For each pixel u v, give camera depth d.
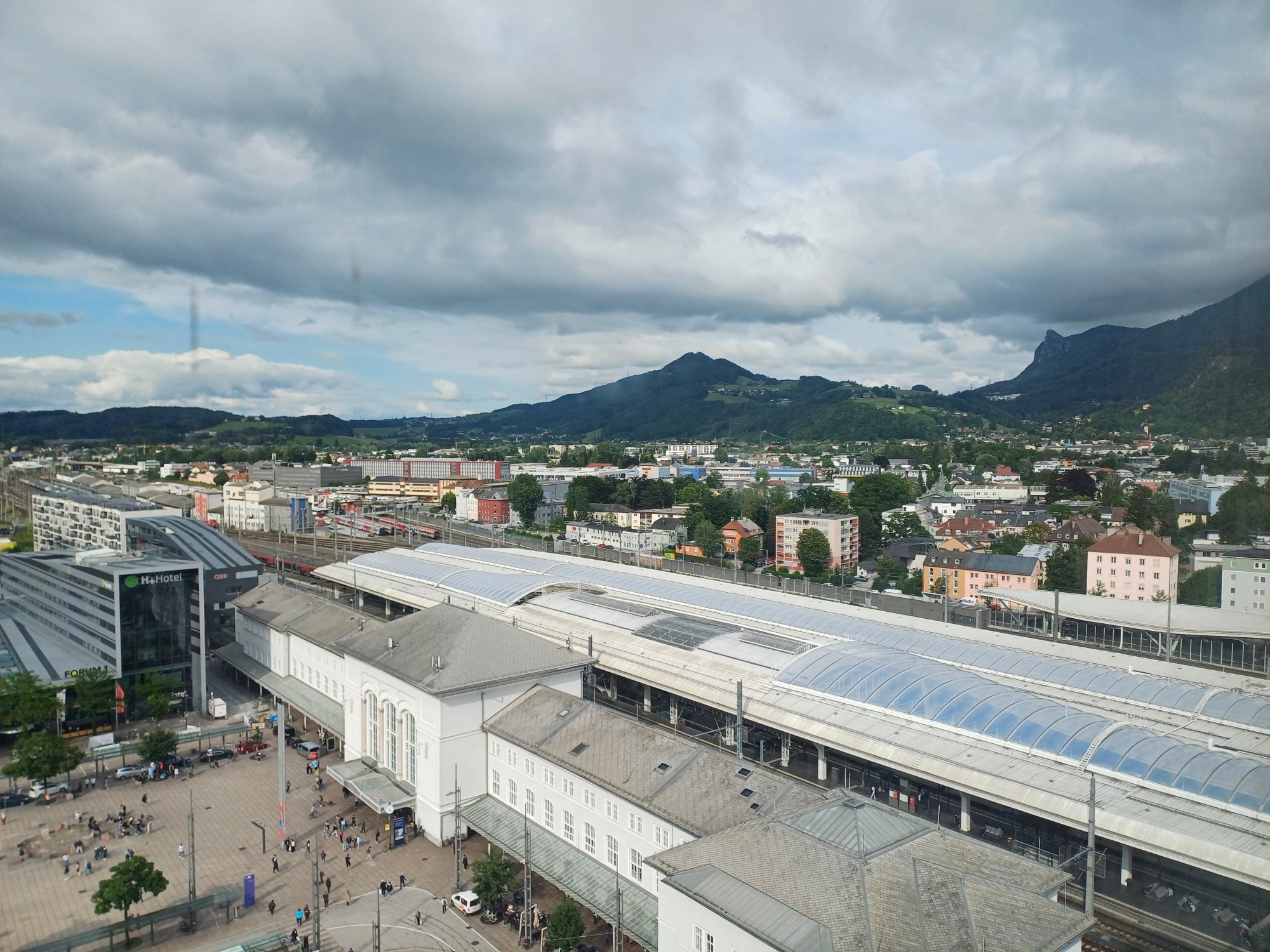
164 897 75.44
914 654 105.19
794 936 44.81
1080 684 94.69
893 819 54.62
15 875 79.75
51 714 109.81
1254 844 58.72
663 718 107.19
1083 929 46.62
